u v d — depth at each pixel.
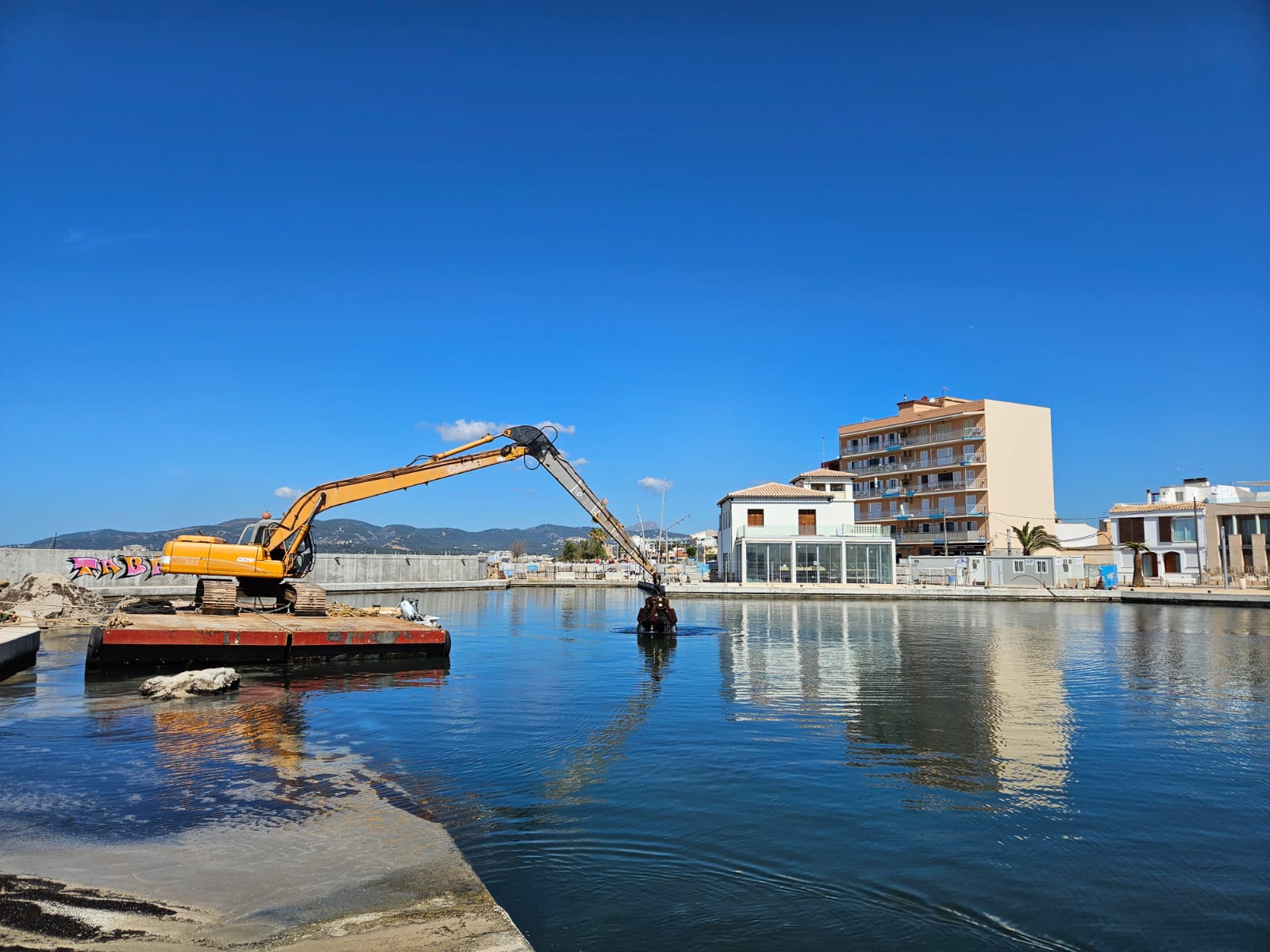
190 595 57.62
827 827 8.39
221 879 6.88
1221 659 23.33
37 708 15.26
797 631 33.09
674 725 13.59
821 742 12.32
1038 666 21.55
